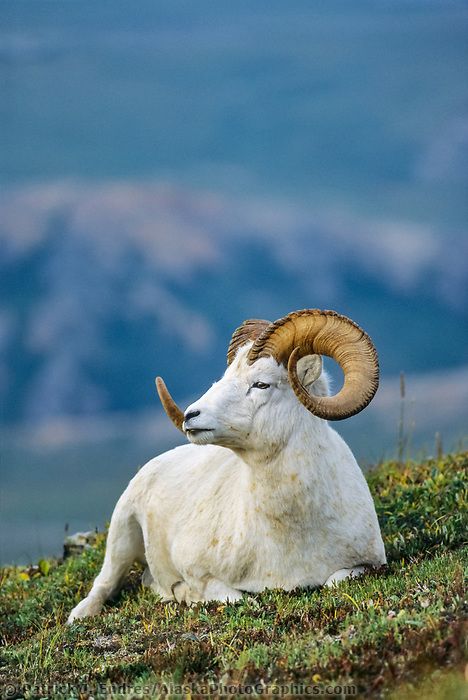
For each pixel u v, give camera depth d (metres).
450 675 22.56
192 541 36.22
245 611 32.12
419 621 26.53
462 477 42.16
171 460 39.94
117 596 41.00
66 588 42.69
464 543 35.78
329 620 29.36
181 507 37.72
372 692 23.61
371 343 31.62
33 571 48.69
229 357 34.78
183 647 29.03
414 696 22.39
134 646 31.53
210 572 35.72
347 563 33.94
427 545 36.53
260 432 32.75
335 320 31.95
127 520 40.41
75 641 33.56
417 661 24.03
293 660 26.34
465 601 27.36
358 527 33.94
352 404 31.17
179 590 37.91
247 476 34.09
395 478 46.62
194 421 32.38
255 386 32.81
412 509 39.97
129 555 40.72
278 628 29.91
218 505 36.03
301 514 33.25
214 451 38.34
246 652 27.53
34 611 41.03
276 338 32.72
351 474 34.47
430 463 47.84
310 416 33.31
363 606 29.73
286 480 33.06
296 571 33.78
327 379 34.09
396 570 33.56
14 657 32.16
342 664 25.00
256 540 34.09
